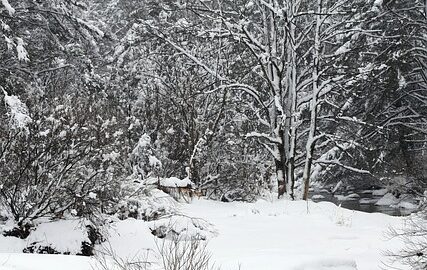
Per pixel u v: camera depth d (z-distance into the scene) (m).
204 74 20.58
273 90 20.25
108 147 10.33
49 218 9.09
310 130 20.20
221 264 6.23
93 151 9.49
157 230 9.63
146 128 17.28
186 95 18.30
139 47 22.16
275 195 20.98
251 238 9.89
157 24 22.20
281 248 8.81
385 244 9.55
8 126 9.31
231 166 18.25
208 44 22.30
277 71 20.27
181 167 17.66
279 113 20.30
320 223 12.23
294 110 20.22
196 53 21.73
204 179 17.77
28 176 8.89
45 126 9.17
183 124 17.95
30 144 8.91
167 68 20.33
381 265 8.02
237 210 14.32
